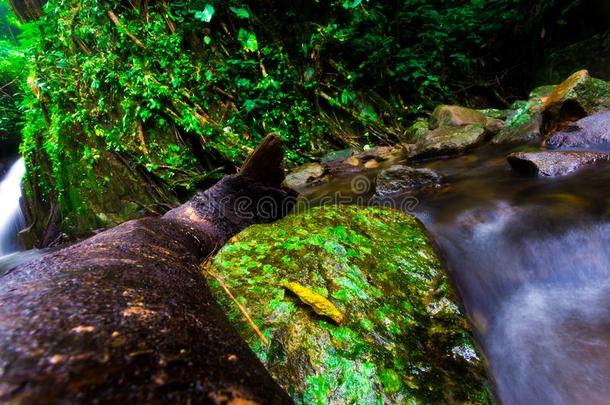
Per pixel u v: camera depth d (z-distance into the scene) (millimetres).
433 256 2307
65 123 5969
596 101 4809
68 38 6363
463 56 8727
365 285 1924
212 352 725
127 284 876
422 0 8586
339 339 1557
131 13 6492
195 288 1180
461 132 5824
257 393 675
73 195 6090
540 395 1679
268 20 7465
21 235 6695
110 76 6039
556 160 3664
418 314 1805
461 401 1357
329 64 7875
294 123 7312
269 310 1686
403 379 1425
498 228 2871
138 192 6070
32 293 729
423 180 4246
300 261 2074
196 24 6859
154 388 508
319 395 1344
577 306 2193
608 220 2512
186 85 6574
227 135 6453
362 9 7613
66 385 444
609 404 1600
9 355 486
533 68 8820
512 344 1968
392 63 8438
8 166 10484
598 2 7391
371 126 7633
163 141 6270
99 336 583
